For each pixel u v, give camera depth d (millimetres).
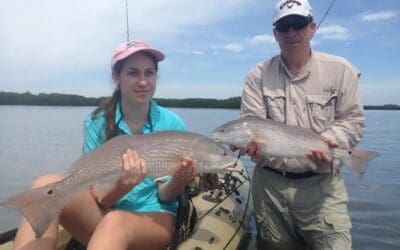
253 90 1549
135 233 991
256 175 1550
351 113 1436
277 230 1530
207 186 1697
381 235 1750
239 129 1384
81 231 1079
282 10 1409
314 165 1374
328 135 1383
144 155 1033
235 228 1428
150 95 1200
